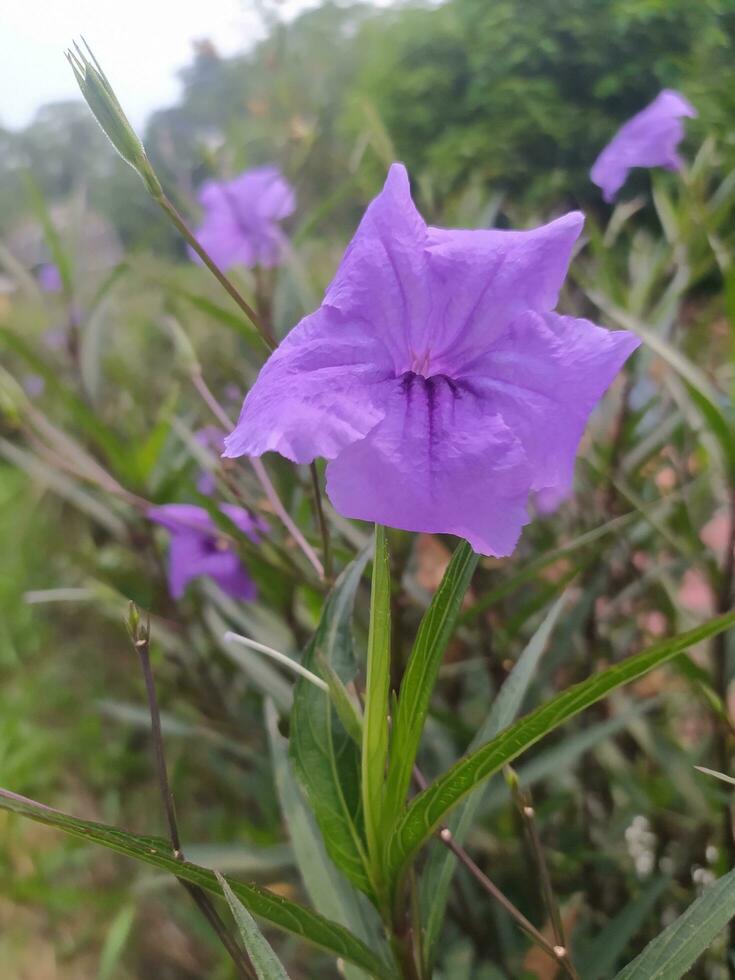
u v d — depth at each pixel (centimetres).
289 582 19
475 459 9
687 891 18
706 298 25
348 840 11
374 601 8
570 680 22
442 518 9
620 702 20
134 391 31
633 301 19
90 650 38
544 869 11
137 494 24
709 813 18
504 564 23
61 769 33
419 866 18
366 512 9
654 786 21
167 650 27
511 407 10
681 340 20
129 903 24
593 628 21
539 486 9
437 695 23
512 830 21
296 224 29
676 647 8
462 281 10
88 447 26
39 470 26
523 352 10
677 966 9
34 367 22
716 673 17
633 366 19
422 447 9
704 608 22
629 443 22
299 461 9
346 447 9
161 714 27
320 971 22
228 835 27
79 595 21
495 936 19
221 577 22
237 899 8
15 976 26
